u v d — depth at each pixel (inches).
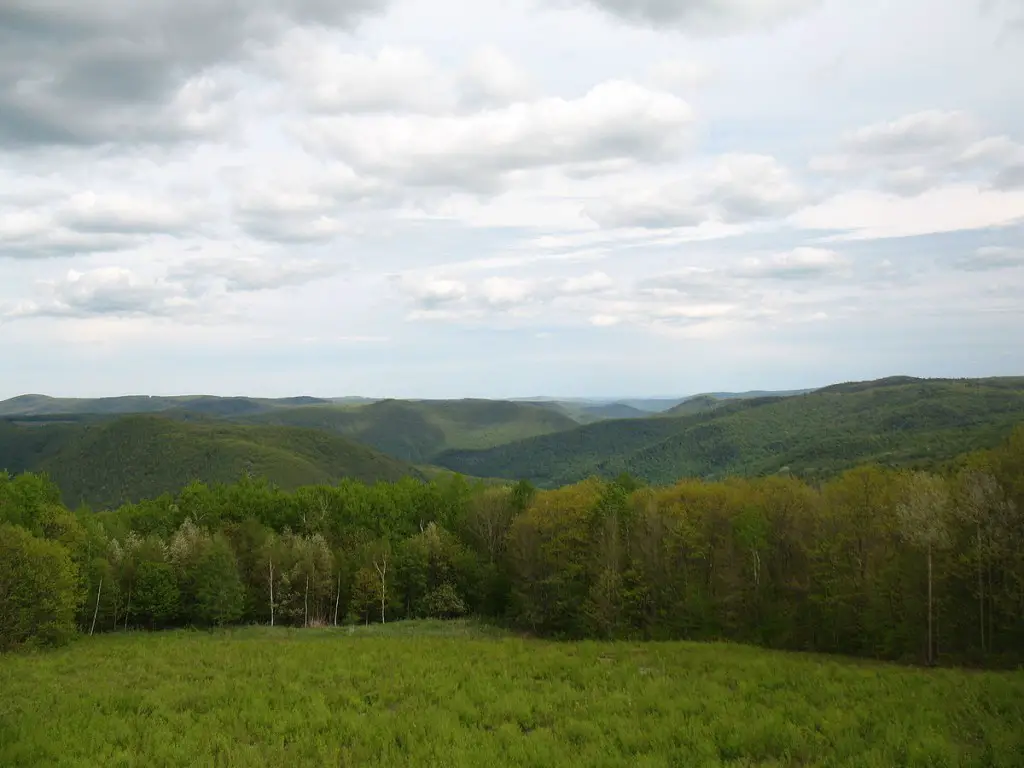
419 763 723.4
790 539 2068.2
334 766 715.4
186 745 783.7
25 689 1141.1
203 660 1455.5
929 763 695.7
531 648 1600.6
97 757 746.8
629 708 957.8
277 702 1002.1
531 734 822.5
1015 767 676.7
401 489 3821.4
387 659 1413.6
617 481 3112.7
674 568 2258.9
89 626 2701.8
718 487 2422.5
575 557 2546.8
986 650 1518.2
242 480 3944.4
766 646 1942.7
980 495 1533.0
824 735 803.4
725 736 800.3
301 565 3021.7
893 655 1657.2
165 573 2824.8
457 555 3142.2
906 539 1686.8
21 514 2655.0
